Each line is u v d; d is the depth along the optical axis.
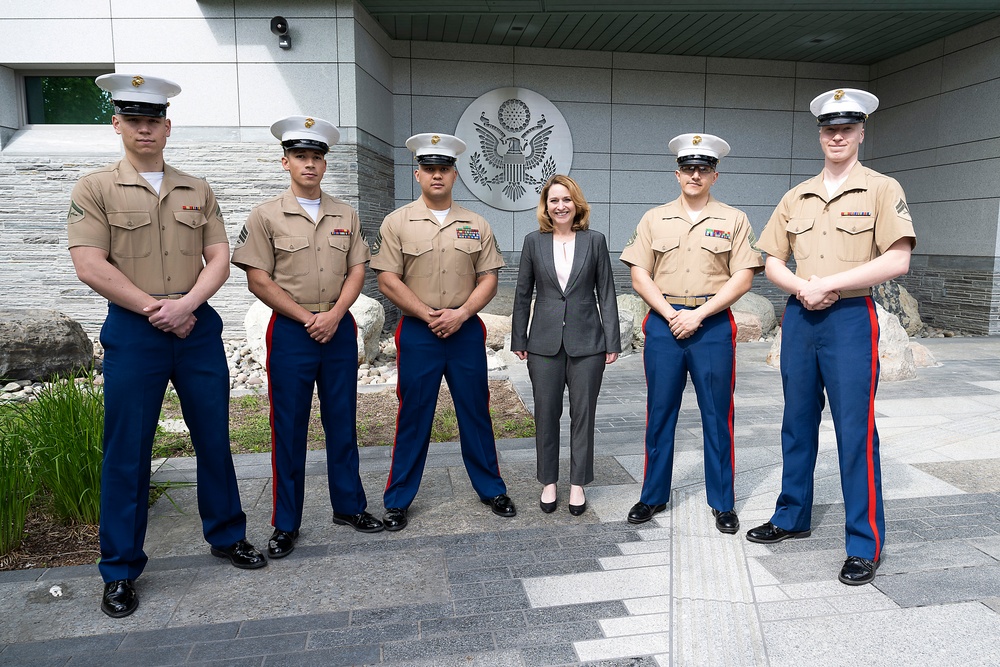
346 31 7.81
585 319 3.23
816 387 2.93
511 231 10.13
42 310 6.34
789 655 2.20
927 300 10.23
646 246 3.26
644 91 10.30
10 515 2.96
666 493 3.27
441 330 3.16
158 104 2.53
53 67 8.00
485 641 2.30
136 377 2.53
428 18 8.62
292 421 2.96
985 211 9.17
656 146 10.43
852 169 2.83
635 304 9.08
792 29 9.13
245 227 2.93
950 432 4.63
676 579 2.71
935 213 9.96
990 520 3.22
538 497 3.59
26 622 2.46
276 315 2.99
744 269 3.08
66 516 3.23
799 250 2.91
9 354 5.77
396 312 9.80
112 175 2.51
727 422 3.17
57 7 7.73
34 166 7.98
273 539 2.97
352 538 3.12
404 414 3.25
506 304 9.19
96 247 2.45
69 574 2.81
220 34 7.83
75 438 3.27
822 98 2.80
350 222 3.12
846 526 2.81
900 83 10.41
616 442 4.55
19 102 8.16
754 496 3.58
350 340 3.11
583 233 3.26
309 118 2.93
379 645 2.29
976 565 2.78
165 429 4.79
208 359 2.72
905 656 2.19
